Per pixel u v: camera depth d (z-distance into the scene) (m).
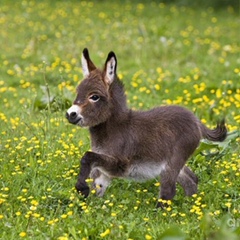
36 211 18.28
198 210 18.08
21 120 24.75
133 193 19.77
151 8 53.22
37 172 20.45
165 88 31.59
